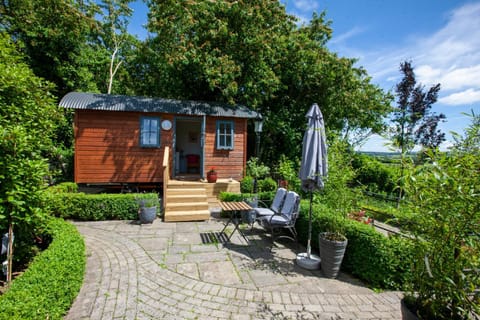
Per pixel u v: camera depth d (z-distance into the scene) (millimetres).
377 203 8867
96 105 7172
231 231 5305
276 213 4887
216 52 9789
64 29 10906
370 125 12617
